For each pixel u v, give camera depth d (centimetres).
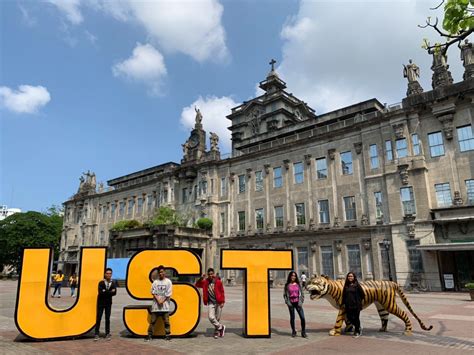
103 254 1205
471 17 750
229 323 1459
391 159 3341
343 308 1177
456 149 3042
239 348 978
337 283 1217
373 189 3425
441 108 3119
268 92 5434
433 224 2995
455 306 1875
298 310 1141
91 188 7050
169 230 4316
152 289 1107
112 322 1471
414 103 3253
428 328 1198
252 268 1191
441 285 2873
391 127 3384
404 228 3141
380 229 3297
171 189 5409
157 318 1153
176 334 1143
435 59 3306
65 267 6769
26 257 1129
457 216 2894
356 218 3509
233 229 4525
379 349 936
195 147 5312
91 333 1220
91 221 6769
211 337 1150
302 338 1111
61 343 1058
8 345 1033
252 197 4428
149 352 937
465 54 3180
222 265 1183
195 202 5003
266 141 4859
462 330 1196
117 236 5041
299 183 4025
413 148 3225
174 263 1192
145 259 1184
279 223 4100
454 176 3017
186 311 1168
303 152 4062
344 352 909
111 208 6512
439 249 2798
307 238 3803
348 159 3694
